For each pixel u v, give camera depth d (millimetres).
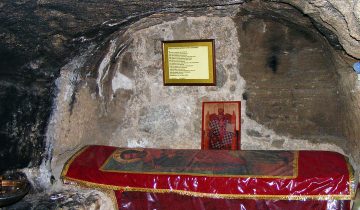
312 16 1768
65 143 2395
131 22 2275
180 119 2633
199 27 2512
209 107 2578
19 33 1742
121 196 2326
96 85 2531
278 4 1990
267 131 2498
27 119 2121
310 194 2047
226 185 2141
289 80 2428
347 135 2293
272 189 2088
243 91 2516
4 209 2092
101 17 1909
